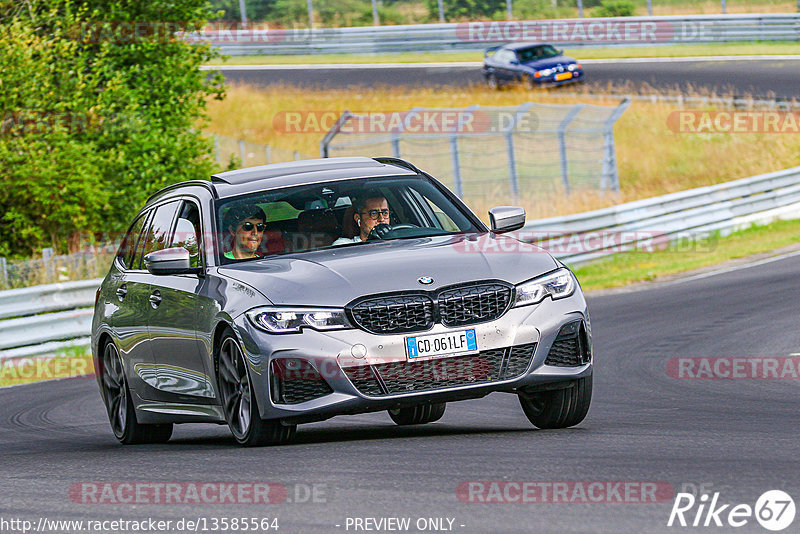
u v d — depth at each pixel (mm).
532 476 17781
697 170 107125
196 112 84562
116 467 21891
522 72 121812
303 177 26438
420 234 25031
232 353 22672
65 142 72312
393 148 89750
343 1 163500
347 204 25328
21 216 71562
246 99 132875
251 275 23016
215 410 24125
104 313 29562
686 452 19641
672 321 46750
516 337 21922
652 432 22578
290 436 22594
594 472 17891
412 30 150000
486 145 109188
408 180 26500
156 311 26125
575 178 101000
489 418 28266
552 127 112188
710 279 60500
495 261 22797
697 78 124000
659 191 103312
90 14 82062
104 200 73500
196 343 24047
